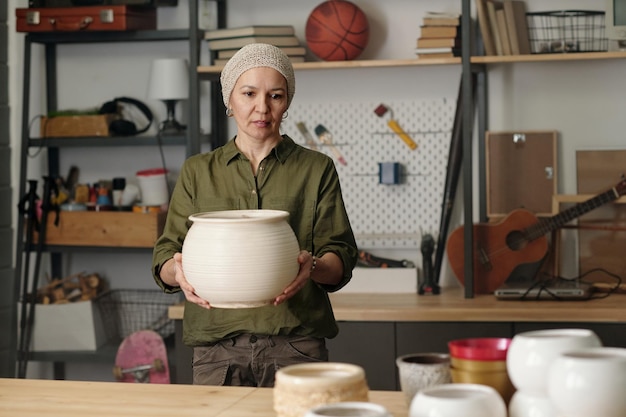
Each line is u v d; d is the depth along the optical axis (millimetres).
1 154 5293
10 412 2088
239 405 2121
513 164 4855
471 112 4457
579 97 4855
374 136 5000
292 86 2961
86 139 4945
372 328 4316
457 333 4270
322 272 2773
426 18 4570
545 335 1719
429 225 4977
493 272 4645
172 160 5219
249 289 2352
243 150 2982
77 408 2117
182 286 2539
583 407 1509
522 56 4461
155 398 2201
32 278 5387
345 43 4613
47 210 4973
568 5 4816
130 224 4879
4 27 5320
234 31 4742
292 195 2941
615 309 4168
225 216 2506
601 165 4797
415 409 1586
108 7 4809
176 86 4867
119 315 5211
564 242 4863
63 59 5305
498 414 1565
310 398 1676
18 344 5273
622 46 4645
